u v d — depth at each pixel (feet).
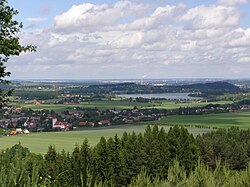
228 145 310.86
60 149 387.75
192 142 286.87
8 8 65.67
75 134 526.98
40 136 502.79
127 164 261.85
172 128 292.20
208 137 332.60
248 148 312.29
